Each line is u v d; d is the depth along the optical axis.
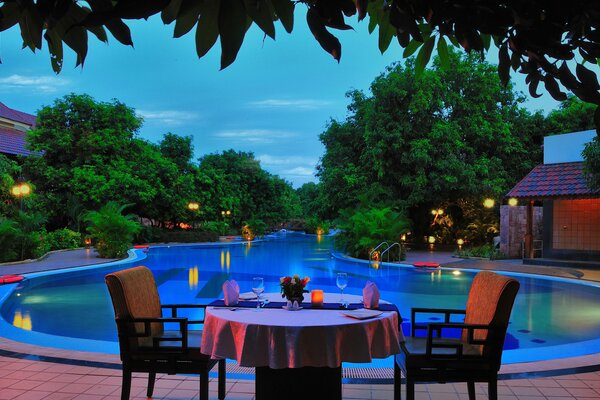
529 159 22.41
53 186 22.67
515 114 22.16
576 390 4.03
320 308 3.66
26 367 4.62
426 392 3.99
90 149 23.53
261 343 3.13
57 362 4.80
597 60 1.18
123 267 15.29
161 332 4.07
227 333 3.27
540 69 1.14
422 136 19.69
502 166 20.97
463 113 20.64
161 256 20.00
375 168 19.34
